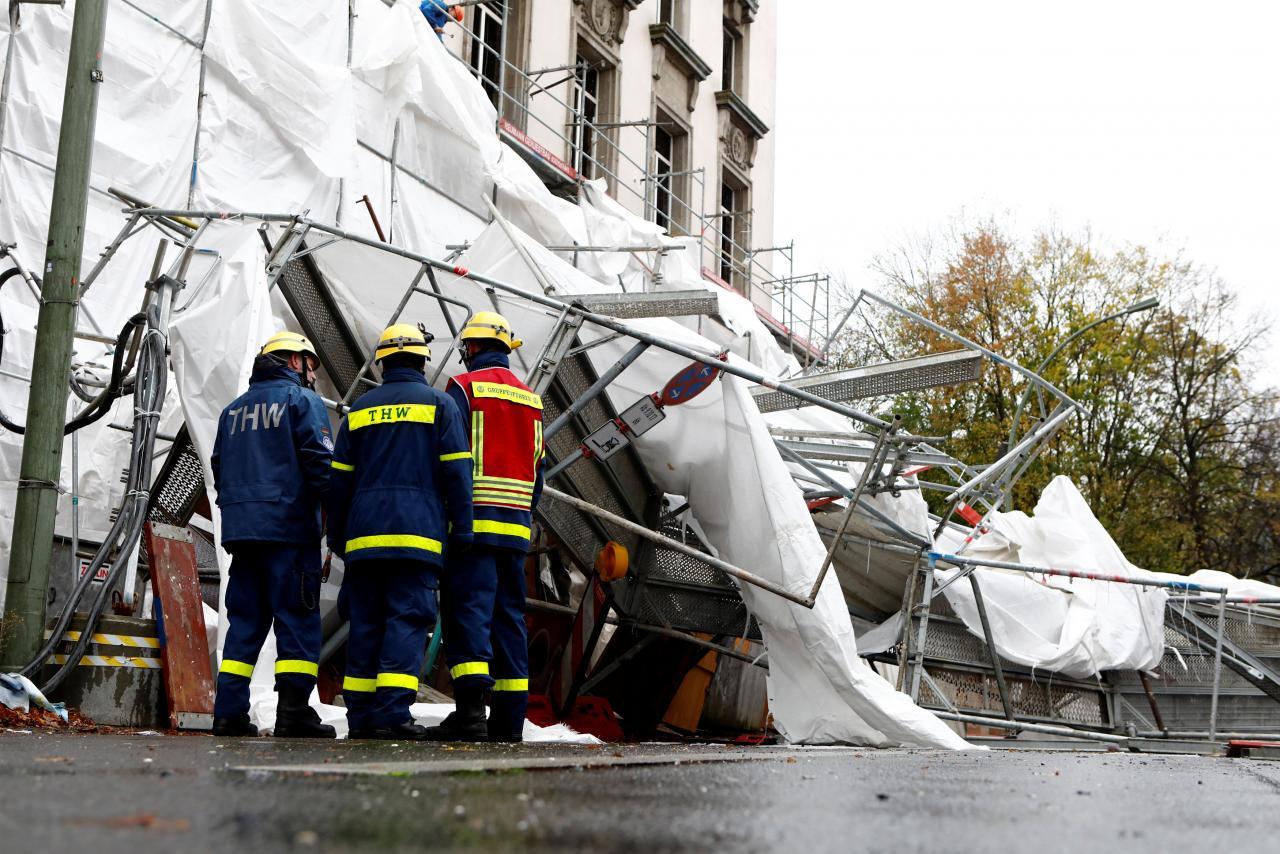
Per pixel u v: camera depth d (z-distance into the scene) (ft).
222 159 40.91
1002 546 44.27
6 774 10.37
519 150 62.18
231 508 20.98
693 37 89.35
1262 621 50.57
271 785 9.85
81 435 34.01
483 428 22.18
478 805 8.89
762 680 41.88
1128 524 105.60
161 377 24.17
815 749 24.22
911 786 12.57
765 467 30.76
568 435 32.83
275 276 26.89
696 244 78.18
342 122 43.93
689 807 9.37
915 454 35.73
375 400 20.93
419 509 20.39
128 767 11.39
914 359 33.78
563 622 35.01
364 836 7.18
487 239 39.58
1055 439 106.42
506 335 23.31
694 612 36.83
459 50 64.08
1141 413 112.27
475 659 21.43
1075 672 45.73
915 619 40.34
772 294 99.19
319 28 44.98
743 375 29.78
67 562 30.71
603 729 34.86
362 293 30.73
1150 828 9.21
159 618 23.25
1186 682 49.73
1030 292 108.27
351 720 20.58
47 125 36.29
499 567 22.70
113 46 37.35
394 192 47.93
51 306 23.32
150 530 23.91
